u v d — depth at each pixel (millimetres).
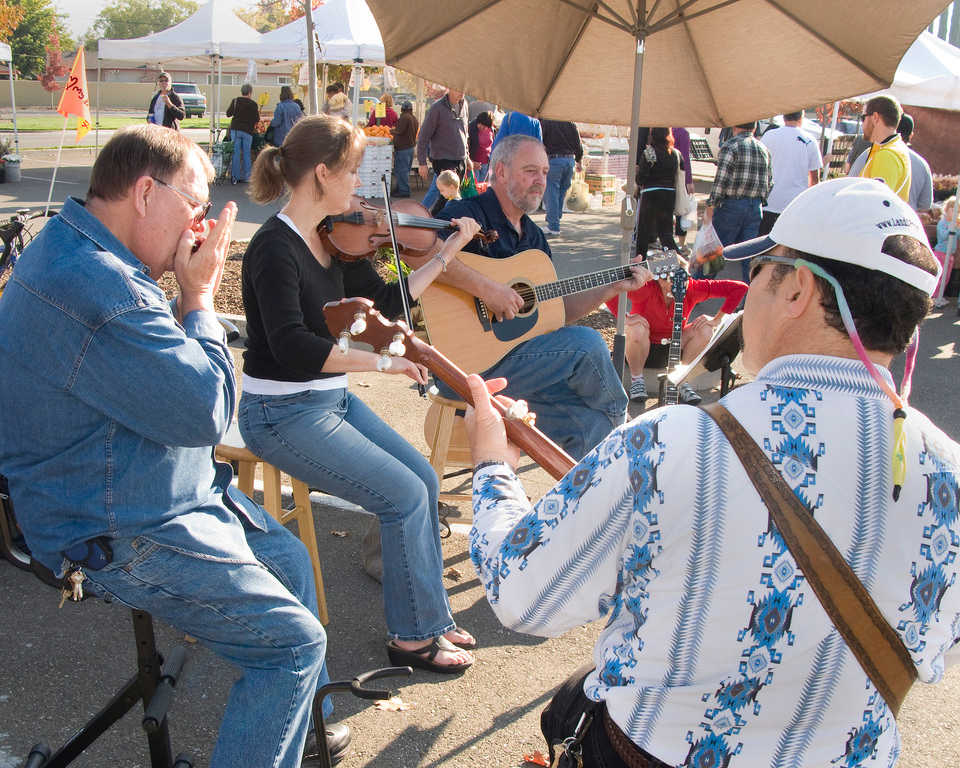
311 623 2090
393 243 3123
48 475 1891
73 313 1792
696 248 4062
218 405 1888
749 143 8117
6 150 16406
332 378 2840
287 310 2627
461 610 3457
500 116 16469
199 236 1997
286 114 16984
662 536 1195
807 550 1154
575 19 4301
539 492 4445
